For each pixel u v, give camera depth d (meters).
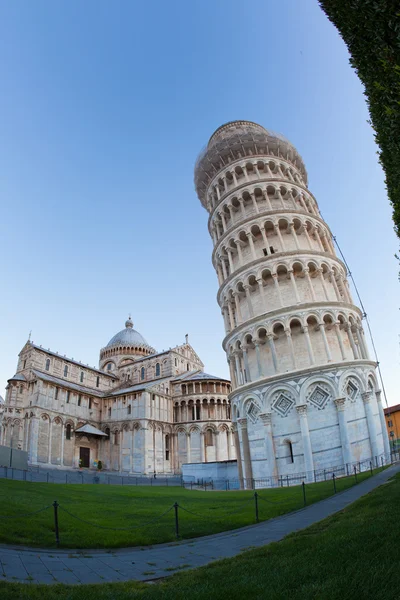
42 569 12.16
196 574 10.91
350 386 42.16
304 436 40.56
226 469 53.84
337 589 7.66
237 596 8.32
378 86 11.09
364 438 40.56
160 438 85.62
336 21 11.87
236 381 50.78
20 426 76.31
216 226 60.12
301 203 58.03
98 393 94.62
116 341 121.31
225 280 53.88
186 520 21.12
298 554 10.98
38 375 78.06
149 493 36.88
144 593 9.21
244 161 59.75
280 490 33.78
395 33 10.23
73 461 80.19
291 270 48.44
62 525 18.09
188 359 109.50
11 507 20.33
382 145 12.75
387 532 11.39
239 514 22.58
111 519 20.66
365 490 25.08
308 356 44.75
